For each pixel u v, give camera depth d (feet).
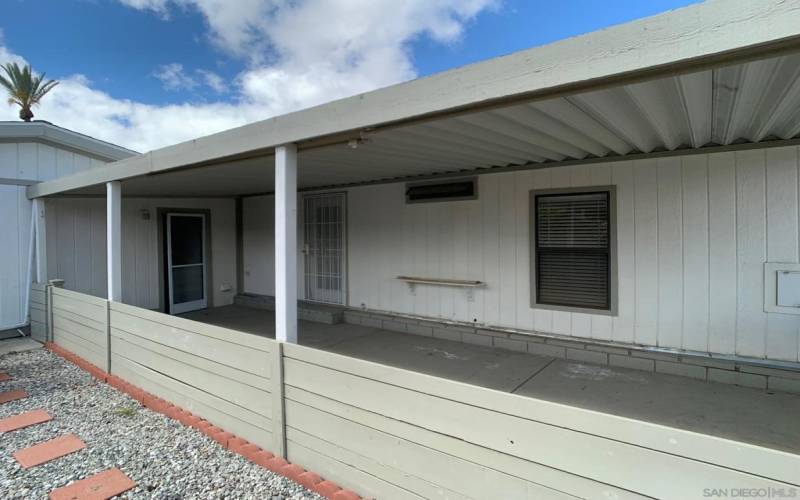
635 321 14.44
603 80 5.94
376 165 15.94
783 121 10.07
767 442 9.53
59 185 19.99
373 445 8.15
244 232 29.37
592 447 5.62
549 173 15.81
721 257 12.98
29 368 17.80
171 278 26.63
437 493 7.22
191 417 12.37
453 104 6.86
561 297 15.97
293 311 10.11
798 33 4.34
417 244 19.83
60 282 21.83
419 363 15.60
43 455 10.76
